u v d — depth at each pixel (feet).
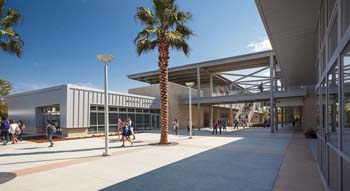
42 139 56.24
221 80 125.08
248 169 23.34
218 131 84.64
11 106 84.07
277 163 26.23
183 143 45.98
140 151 35.47
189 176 20.75
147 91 104.83
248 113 146.00
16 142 49.16
